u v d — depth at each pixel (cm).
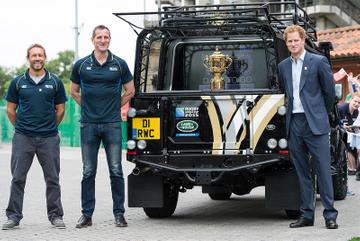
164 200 962
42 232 845
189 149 906
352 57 2262
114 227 885
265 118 886
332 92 845
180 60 972
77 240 786
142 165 923
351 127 1530
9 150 3133
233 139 895
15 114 886
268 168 905
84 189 891
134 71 931
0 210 1047
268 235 809
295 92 853
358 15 4906
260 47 937
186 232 842
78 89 892
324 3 4756
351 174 1648
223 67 941
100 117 877
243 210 1062
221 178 884
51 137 883
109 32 868
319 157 844
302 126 847
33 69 873
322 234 805
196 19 931
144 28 937
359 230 834
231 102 896
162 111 913
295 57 853
